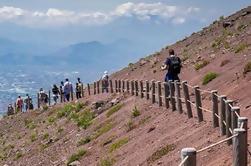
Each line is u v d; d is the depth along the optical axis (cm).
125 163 3216
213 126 2744
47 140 5891
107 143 4169
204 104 3831
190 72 6209
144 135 3631
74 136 5334
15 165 5450
